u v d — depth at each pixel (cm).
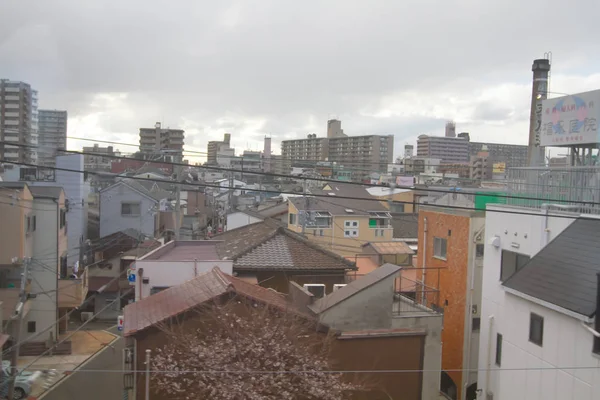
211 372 827
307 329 1007
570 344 1009
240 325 930
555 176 1329
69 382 1641
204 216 4747
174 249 1991
